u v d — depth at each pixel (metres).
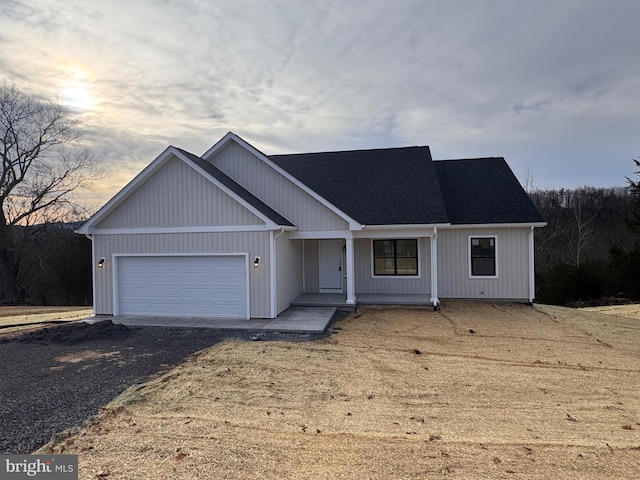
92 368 7.20
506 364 7.42
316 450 4.14
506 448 4.18
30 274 32.22
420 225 12.82
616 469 3.74
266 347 8.53
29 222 28.14
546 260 33.97
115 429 4.68
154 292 12.06
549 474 3.64
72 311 17.23
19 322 12.61
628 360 7.70
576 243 35.00
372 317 11.83
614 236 34.78
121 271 12.27
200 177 11.64
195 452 4.08
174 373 6.79
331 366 7.24
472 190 15.66
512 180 15.86
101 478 3.58
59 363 7.53
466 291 14.62
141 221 12.03
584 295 19.73
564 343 9.01
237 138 13.41
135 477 3.60
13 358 7.89
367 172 16.02
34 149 27.30
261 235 11.34
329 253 15.14
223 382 6.36
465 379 6.56
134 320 11.38
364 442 4.34
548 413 5.20
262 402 5.56
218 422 4.88
